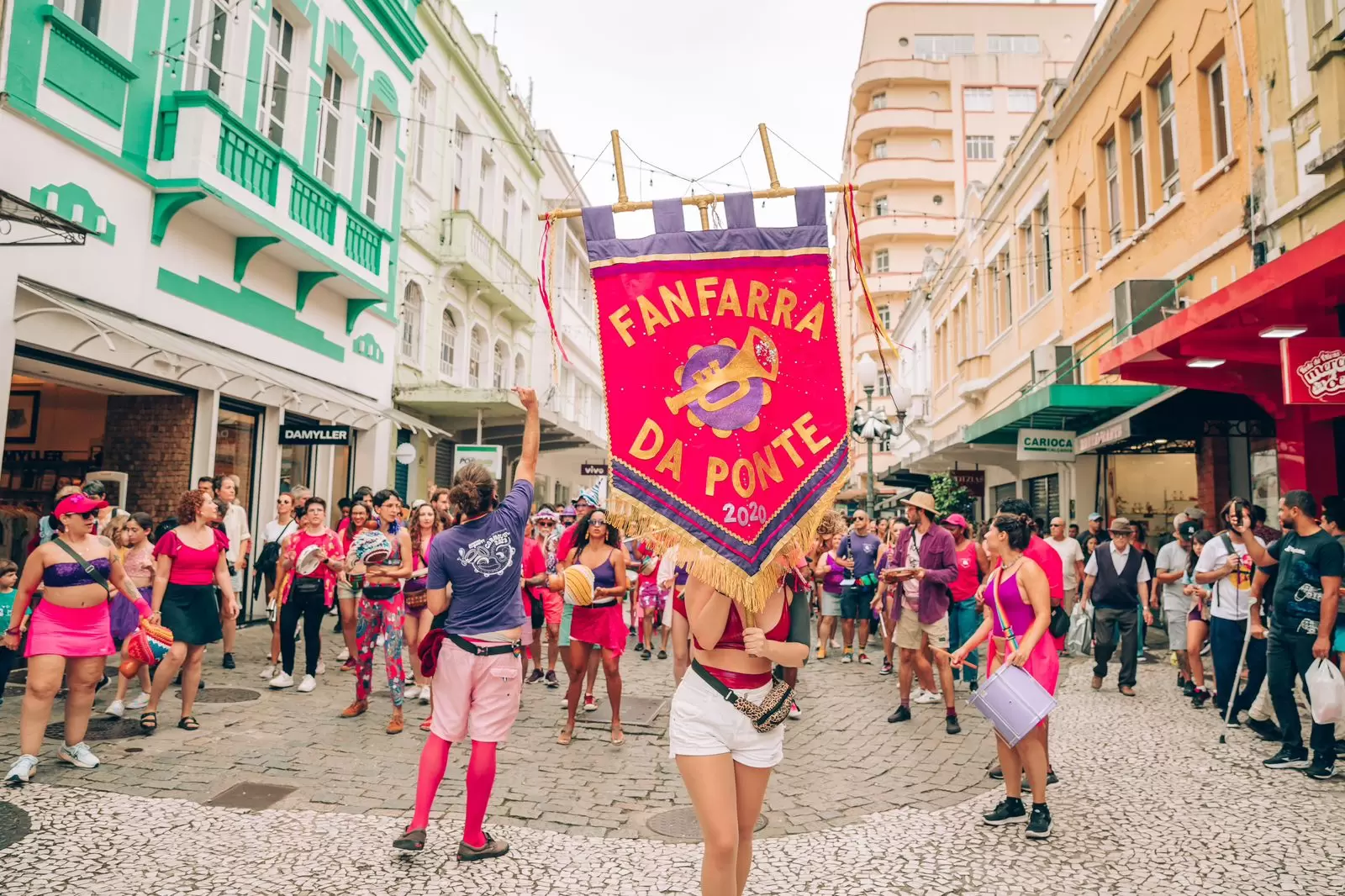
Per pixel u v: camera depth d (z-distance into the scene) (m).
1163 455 12.92
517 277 20.62
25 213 7.06
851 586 10.52
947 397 24.45
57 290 8.24
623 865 3.95
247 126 10.20
